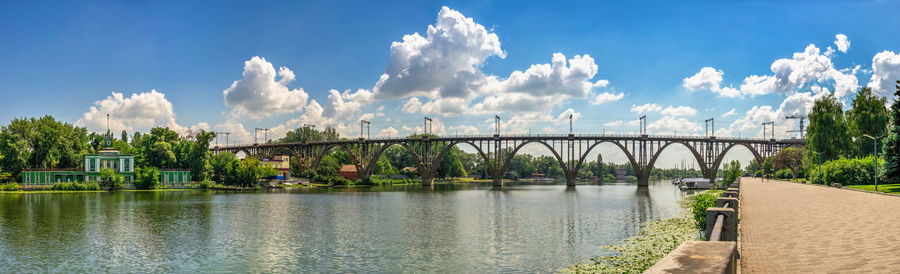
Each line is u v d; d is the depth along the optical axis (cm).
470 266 2698
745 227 2092
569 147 14238
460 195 9275
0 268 2717
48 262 2858
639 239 3362
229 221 4681
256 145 17375
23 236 3731
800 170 11462
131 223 4500
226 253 3091
